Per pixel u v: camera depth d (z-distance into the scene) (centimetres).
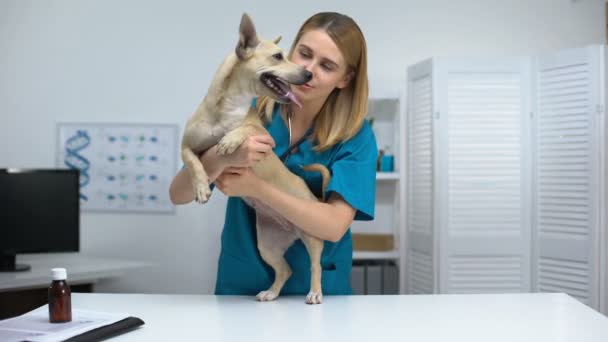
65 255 334
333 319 131
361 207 151
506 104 295
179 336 117
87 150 339
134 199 338
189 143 144
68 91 340
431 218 295
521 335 118
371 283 337
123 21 339
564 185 281
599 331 121
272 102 173
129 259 338
